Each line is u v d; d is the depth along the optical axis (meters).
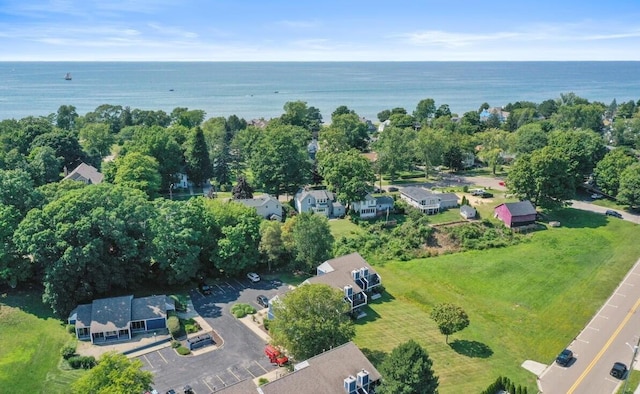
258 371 50.41
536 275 74.19
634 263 77.69
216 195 112.00
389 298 67.44
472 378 48.81
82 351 53.91
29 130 130.75
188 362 52.00
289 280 72.38
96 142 150.62
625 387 44.59
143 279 69.75
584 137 124.38
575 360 52.47
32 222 60.31
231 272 71.25
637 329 58.56
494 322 60.91
